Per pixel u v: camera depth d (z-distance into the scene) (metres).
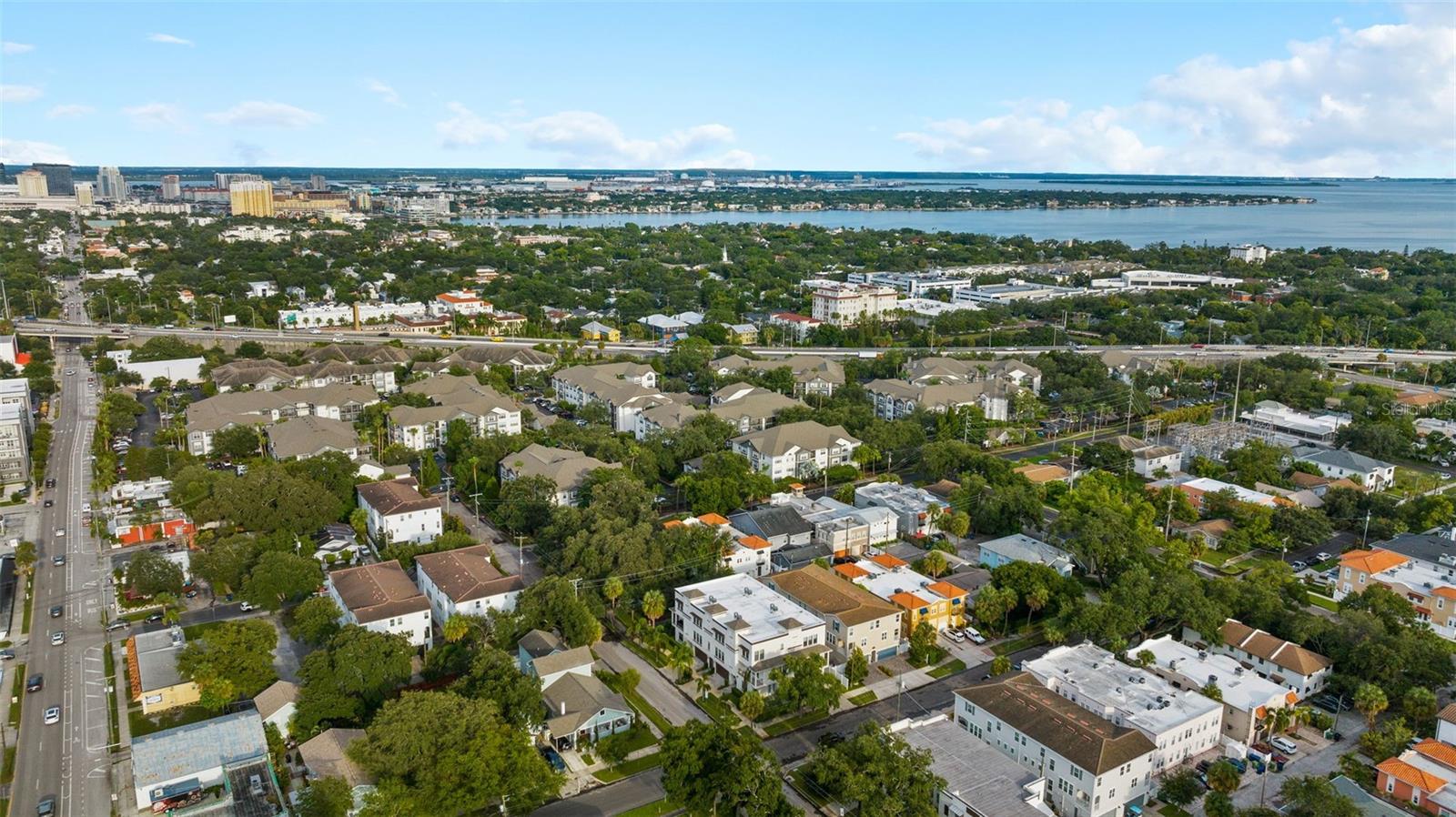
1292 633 173.50
